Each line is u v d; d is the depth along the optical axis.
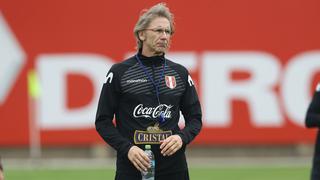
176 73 19.25
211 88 62.88
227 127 63.00
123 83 18.89
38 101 62.84
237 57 62.94
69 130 63.00
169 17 18.91
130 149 18.31
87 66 62.78
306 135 63.09
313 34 63.16
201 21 62.91
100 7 62.94
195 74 62.84
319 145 22.59
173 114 19.02
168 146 18.14
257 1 63.12
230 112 63.00
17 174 53.62
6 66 62.84
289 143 64.75
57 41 62.81
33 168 58.19
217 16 62.94
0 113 62.97
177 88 19.11
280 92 63.03
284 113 63.03
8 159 64.81
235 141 63.09
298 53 63.16
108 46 62.81
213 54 62.84
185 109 19.50
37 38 62.78
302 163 60.69
